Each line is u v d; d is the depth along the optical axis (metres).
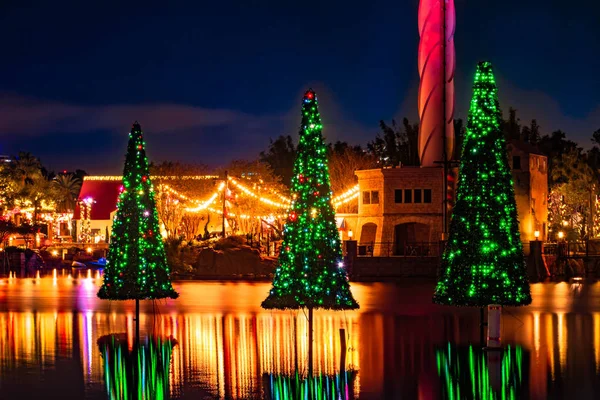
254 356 31.03
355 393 25.62
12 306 47.59
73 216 134.12
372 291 58.41
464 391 25.77
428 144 80.62
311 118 32.09
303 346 33.09
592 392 25.55
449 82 80.25
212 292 57.78
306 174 32.00
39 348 32.69
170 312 44.53
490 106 32.88
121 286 33.62
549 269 77.38
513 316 42.72
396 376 27.72
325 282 31.48
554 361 29.91
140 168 34.41
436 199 79.56
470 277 32.19
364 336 35.50
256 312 44.41
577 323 39.69
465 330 37.16
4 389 26.06
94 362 30.00
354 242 73.62
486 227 32.22
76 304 48.62
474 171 32.56
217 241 80.81
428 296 53.94
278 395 25.39
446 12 80.00
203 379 27.33
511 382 26.78
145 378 27.50
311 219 31.81
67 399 24.91
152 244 34.19
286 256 31.81
